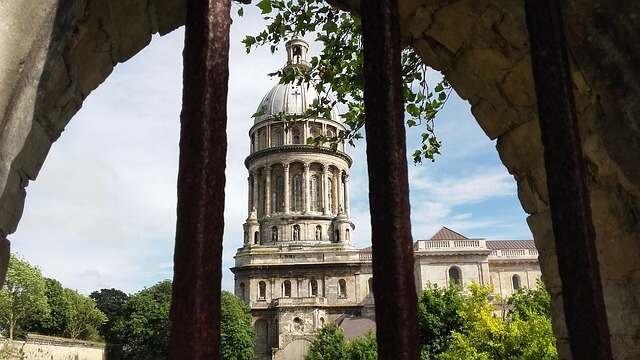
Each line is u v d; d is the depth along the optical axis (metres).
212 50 2.44
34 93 3.03
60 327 60.97
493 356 20.95
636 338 4.11
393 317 2.35
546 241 4.99
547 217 4.97
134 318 63.62
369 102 2.63
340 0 5.51
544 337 19.92
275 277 72.56
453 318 32.38
